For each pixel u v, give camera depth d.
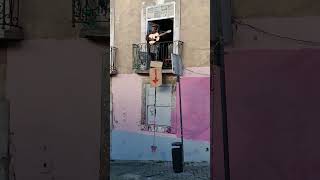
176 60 17.44
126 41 19.61
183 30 18.16
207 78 17.41
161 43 18.72
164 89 18.42
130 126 19.23
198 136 17.33
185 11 18.12
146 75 19.00
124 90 19.55
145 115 18.88
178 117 17.91
